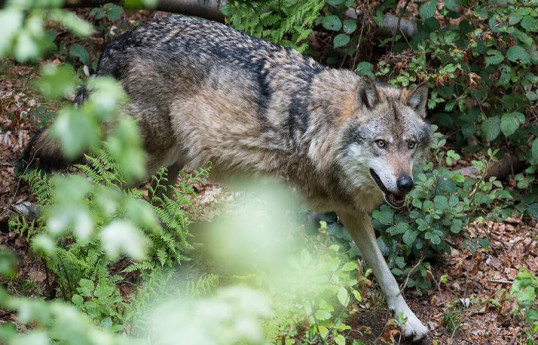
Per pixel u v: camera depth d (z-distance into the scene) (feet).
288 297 24.94
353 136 33.22
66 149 9.24
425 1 48.55
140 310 27.25
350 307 33.91
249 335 11.07
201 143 35.99
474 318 35.17
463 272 38.37
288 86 34.91
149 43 36.22
